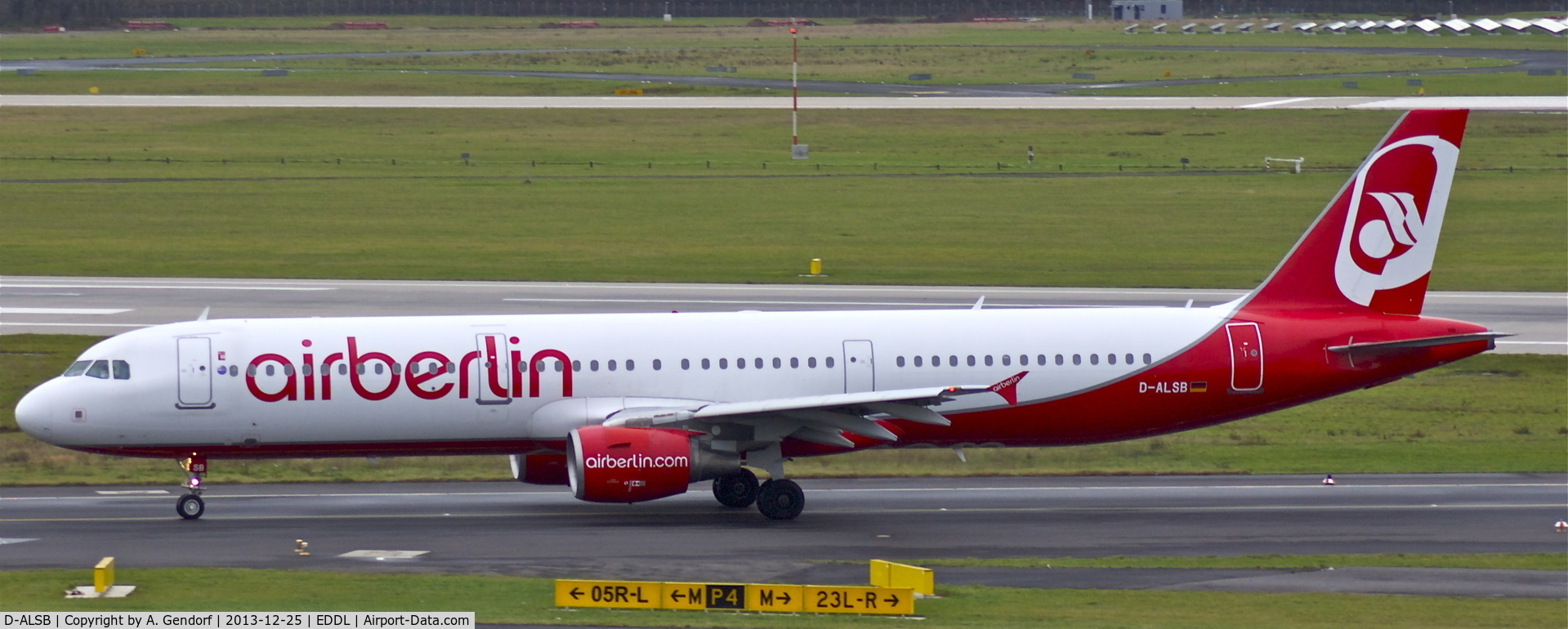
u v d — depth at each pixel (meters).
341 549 124.44
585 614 100.50
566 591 102.62
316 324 143.25
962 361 147.88
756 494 145.38
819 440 140.62
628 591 102.75
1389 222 154.12
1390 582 113.88
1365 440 184.38
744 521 138.75
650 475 133.62
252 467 164.38
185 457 140.00
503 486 156.38
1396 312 155.62
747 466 143.88
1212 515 142.25
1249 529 135.62
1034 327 150.88
